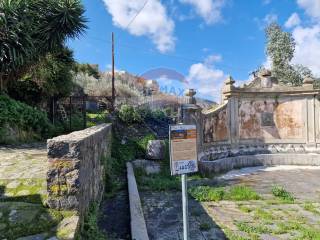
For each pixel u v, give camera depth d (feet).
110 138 29.48
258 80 42.98
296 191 25.71
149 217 18.17
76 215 10.14
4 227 9.26
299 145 42.06
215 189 23.93
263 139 42.39
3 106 27.02
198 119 35.22
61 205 10.27
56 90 40.55
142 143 33.24
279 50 71.87
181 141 10.46
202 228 16.31
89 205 13.02
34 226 9.29
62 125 39.60
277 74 70.74
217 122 39.22
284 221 17.62
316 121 41.98
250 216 18.56
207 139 37.14
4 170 14.96
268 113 42.83
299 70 72.54
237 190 23.75
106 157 22.71
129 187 21.36
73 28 36.50
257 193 24.44
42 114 33.50
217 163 34.06
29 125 30.09
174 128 10.40
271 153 41.75
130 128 36.22
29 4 33.19
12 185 12.66
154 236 15.31
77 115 45.09
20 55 29.63
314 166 39.78
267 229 16.10
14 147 24.03
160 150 31.99
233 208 20.22
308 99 42.19
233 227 16.60
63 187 10.30
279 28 73.72
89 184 13.14
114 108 39.81
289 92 42.22
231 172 35.47
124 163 30.81
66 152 10.40
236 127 41.29
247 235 15.37
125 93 68.64
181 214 18.75
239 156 39.65
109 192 21.34
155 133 35.68
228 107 40.96
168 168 31.24
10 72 32.42
